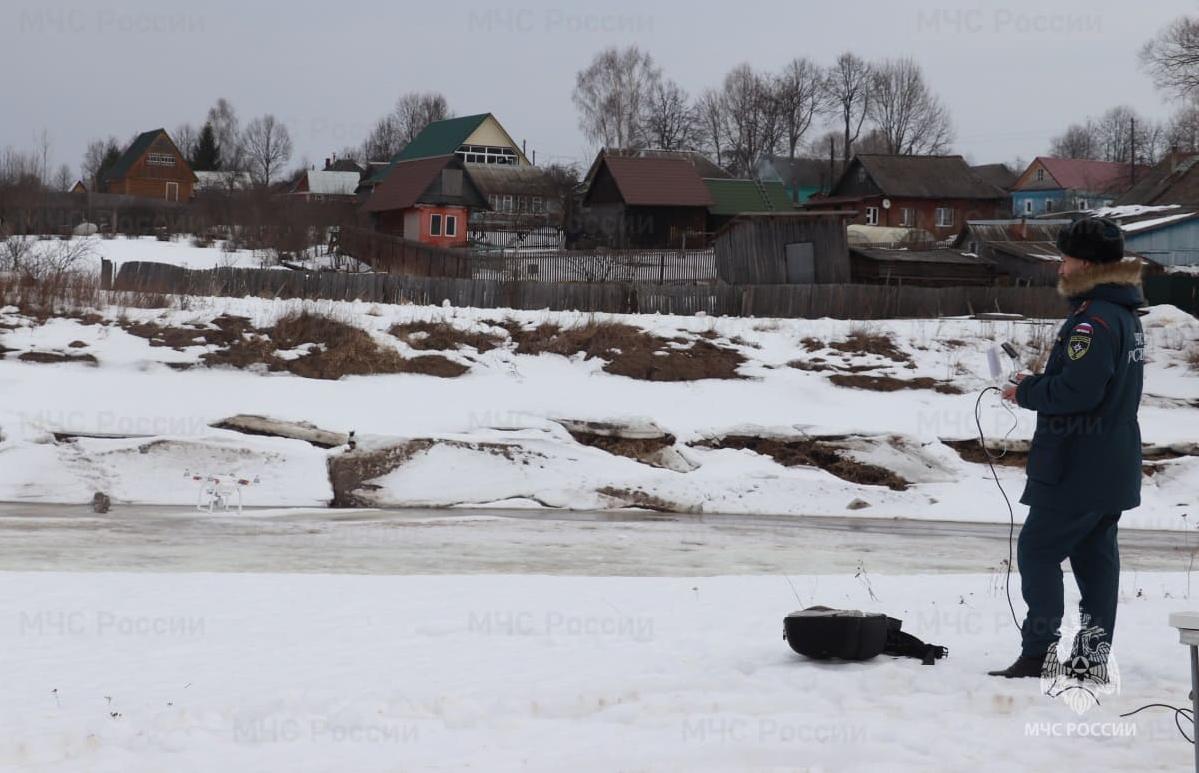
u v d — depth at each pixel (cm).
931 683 569
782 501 1866
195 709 509
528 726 495
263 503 1716
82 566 1073
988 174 12031
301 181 10244
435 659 621
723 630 711
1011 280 4850
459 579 922
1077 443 564
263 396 2212
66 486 1716
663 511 1811
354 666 603
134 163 9606
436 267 4497
